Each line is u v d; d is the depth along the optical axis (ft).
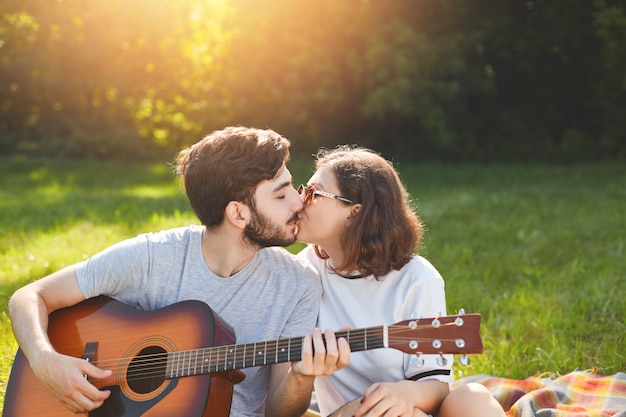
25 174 41.55
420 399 7.81
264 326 8.55
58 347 8.52
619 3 46.09
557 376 11.57
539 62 50.29
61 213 25.04
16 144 50.47
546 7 48.60
